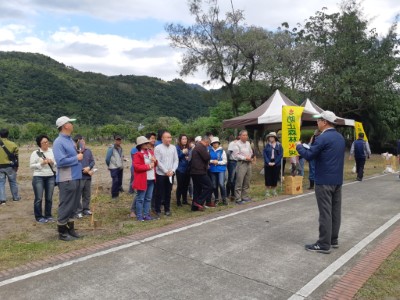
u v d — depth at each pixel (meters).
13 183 9.46
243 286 3.95
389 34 27.94
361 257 4.84
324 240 4.96
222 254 4.92
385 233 5.94
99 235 6.00
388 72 26.33
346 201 8.70
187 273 4.28
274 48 24.59
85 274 4.25
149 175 7.06
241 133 8.79
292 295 3.76
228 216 7.10
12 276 4.21
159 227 6.39
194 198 8.00
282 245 5.30
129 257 4.80
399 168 18.17
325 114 5.05
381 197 9.26
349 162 22.11
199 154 7.80
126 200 9.41
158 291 3.82
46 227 6.71
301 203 8.46
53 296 3.70
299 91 28.06
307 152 4.98
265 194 9.80
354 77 26.30
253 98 24.72
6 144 9.15
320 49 27.45
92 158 7.95
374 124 30.33
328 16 28.48
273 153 9.69
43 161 7.00
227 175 9.48
